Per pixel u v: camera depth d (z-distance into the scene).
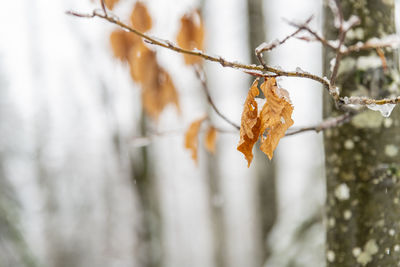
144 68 1.42
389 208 1.23
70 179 18.53
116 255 14.97
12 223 6.66
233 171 15.57
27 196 13.45
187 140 1.50
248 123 0.81
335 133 1.28
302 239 4.17
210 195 7.84
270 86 0.80
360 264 1.24
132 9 1.31
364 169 1.22
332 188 1.31
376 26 1.18
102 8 0.76
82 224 17.08
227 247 9.27
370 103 0.84
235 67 0.78
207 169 7.81
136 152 4.31
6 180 7.83
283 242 4.30
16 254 6.48
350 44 1.18
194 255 16.19
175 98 1.49
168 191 16.66
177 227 16.88
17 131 14.49
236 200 16.50
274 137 0.80
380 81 1.17
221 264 8.02
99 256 15.59
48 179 17.05
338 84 1.21
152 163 4.54
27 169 15.11
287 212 4.69
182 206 18.77
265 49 0.78
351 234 1.25
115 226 16.00
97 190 18.20
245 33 4.79
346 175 1.25
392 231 1.24
